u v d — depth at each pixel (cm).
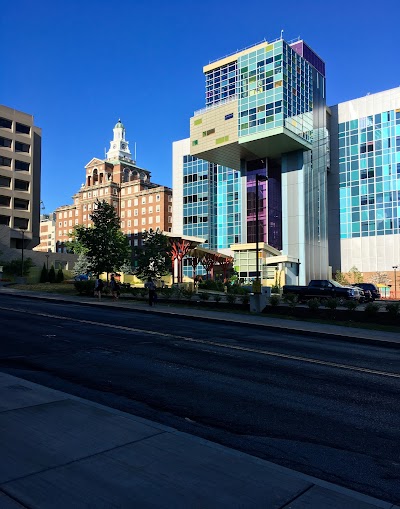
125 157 16012
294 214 6378
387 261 6831
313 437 559
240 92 6419
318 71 7106
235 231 8338
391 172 6912
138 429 514
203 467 415
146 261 3647
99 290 2734
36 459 423
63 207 14725
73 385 766
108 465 413
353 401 728
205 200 8612
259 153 6869
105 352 1070
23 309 2036
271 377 876
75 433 496
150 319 1878
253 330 1695
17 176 7875
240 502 353
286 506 349
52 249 16650
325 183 7075
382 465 479
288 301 2391
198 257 5747
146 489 369
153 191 12388
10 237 7544
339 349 1300
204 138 6869
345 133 7388
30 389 683
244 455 448
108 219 3372
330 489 381
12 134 7862
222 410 655
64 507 339
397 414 665
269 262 5738
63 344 1160
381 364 1074
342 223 7312
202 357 1054
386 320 1919
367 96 7212
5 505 338
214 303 2539
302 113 6431
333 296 3178
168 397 712
